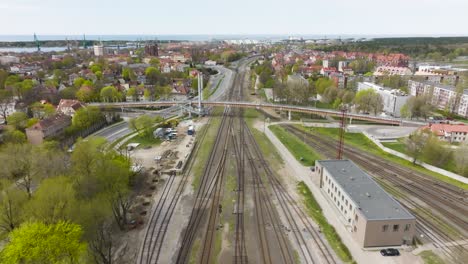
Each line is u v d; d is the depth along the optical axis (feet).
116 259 184.55
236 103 554.87
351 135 448.65
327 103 636.48
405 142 355.77
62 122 415.85
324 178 271.90
